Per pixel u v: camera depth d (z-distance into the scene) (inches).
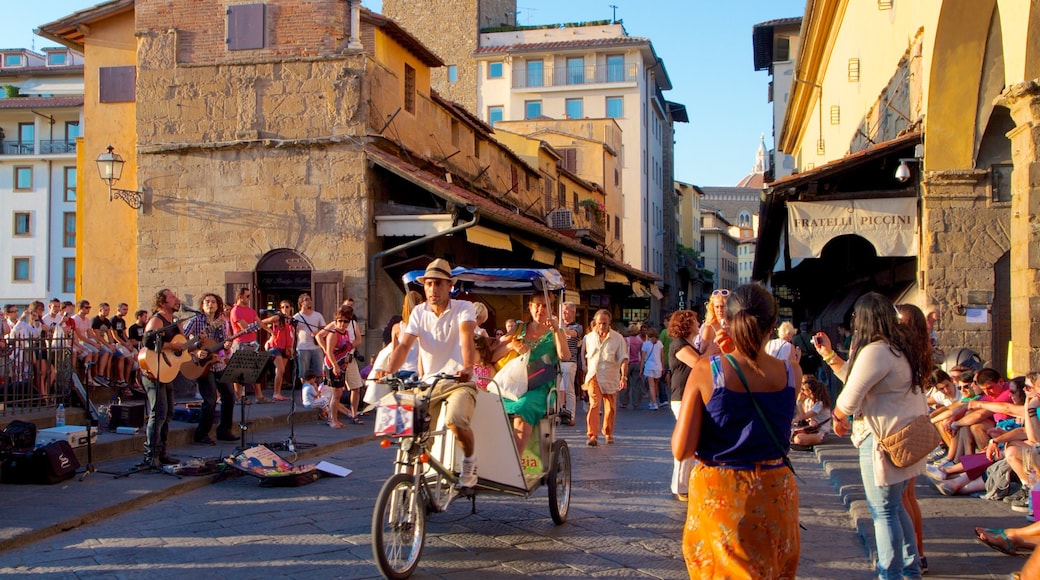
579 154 1872.5
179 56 745.6
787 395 164.2
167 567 240.2
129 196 737.6
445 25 2485.2
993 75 493.4
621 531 286.0
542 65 2437.3
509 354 299.1
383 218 716.0
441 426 251.1
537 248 820.0
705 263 4175.7
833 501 342.6
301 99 727.7
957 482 333.4
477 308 395.9
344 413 601.6
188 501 329.4
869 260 855.1
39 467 342.0
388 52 779.4
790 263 686.5
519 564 246.1
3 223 2111.2
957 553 250.2
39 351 439.2
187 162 738.8
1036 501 260.1
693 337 339.0
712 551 161.0
